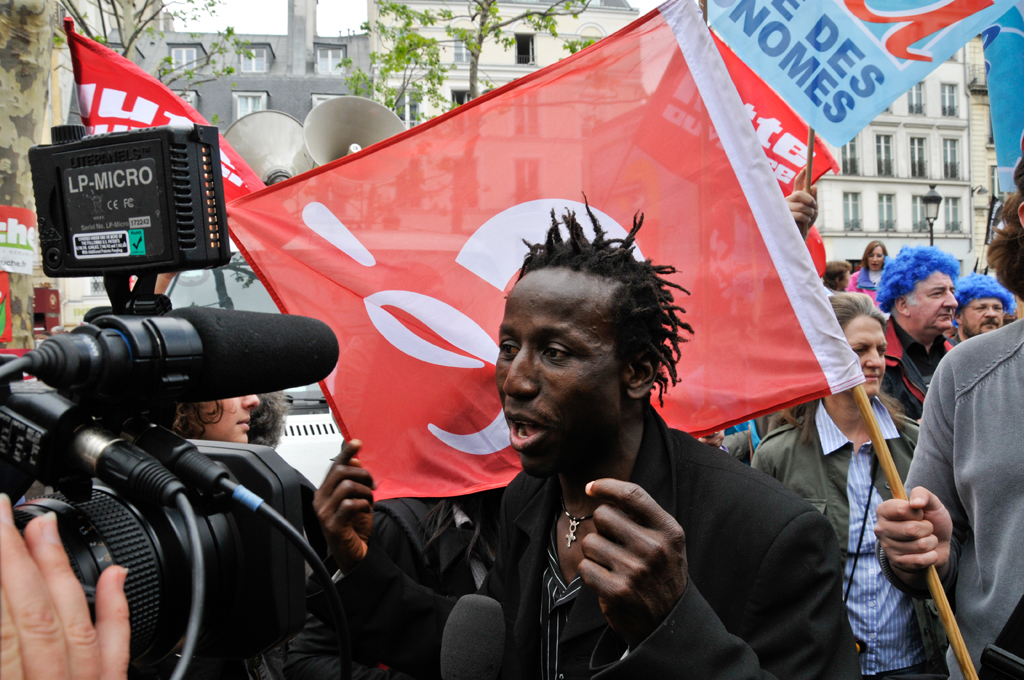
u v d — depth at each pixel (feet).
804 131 10.63
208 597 3.42
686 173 7.07
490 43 114.11
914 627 8.40
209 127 3.16
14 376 2.86
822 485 9.04
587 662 4.29
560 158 7.42
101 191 3.16
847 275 19.52
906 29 7.82
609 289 4.19
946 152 122.11
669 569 3.43
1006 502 5.72
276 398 9.35
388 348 7.49
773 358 6.71
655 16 7.22
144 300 3.31
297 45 137.49
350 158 7.61
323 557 6.32
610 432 4.25
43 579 2.37
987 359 6.07
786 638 4.01
